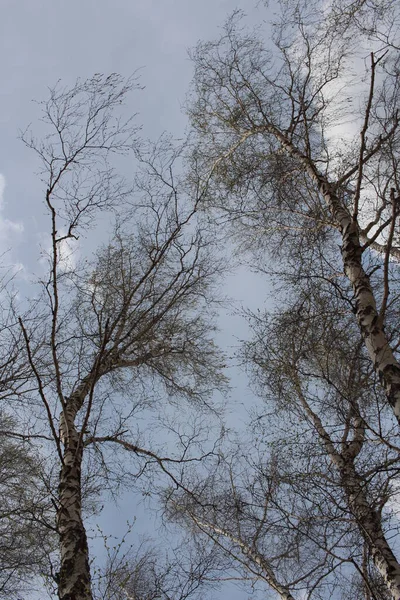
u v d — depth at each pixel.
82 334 6.41
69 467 4.94
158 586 5.71
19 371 6.32
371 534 4.91
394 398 4.25
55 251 5.07
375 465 4.77
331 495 4.69
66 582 4.06
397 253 7.17
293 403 6.11
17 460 6.39
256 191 8.14
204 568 5.92
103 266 6.97
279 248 7.94
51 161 5.43
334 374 5.98
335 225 6.06
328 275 6.38
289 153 7.55
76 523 4.51
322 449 5.03
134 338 6.31
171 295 7.15
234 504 6.12
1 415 6.64
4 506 6.16
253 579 6.23
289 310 6.46
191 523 7.20
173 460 5.80
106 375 6.93
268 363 6.23
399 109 5.58
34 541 5.88
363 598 5.57
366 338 4.74
